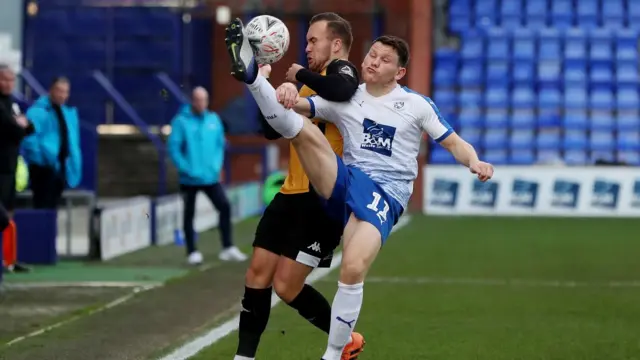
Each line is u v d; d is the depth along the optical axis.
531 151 56.50
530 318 20.81
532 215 50.03
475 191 50.50
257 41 13.53
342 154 14.59
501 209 50.38
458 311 21.66
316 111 14.05
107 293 24.02
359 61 57.97
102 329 19.23
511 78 58.59
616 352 17.36
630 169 49.75
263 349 17.41
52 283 25.78
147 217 31.88
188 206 30.33
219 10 56.81
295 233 14.20
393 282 26.22
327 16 14.62
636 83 58.56
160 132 53.78
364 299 23.30
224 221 31.09
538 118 57.28
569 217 48.94
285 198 14.30
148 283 25.84
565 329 19.55
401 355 17.02
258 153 55.34
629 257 32.38
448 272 28.36
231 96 58.56
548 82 58.47
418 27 57.38
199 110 30.28
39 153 30.00
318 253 14.31
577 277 27.45
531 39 59.88
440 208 50.66
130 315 20.88
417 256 32.31
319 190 13.59
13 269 28.17
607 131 57.06
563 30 59.94
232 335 18.59
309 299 14.78
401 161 13.99
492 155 56.47
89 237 31.12
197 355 16.75
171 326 19.58
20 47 55.22
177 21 56.81
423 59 57.41
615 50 59.66
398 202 13.90
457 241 37.19
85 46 56.78
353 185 13.57
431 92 58.28
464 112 57.59
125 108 47.22
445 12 61.31
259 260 14.34
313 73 13.81
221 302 22.64
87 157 42.59
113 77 55.88
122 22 56.78
